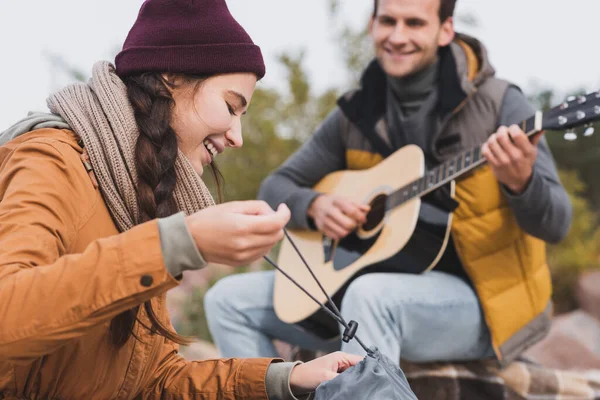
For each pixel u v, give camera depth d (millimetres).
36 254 1337
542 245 2779
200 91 1611
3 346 1262
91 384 1578
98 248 1274
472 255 2623
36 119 1578
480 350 2715
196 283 5719
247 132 7363
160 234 1267
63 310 1252
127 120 1543
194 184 1594
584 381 2775
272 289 2998
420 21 2742
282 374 1776
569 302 6855
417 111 2818
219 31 1614
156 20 1622
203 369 1828
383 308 2455
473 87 2689
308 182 3182
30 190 1414
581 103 2301
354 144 3041
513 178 2465
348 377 1544
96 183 1537
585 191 9828
